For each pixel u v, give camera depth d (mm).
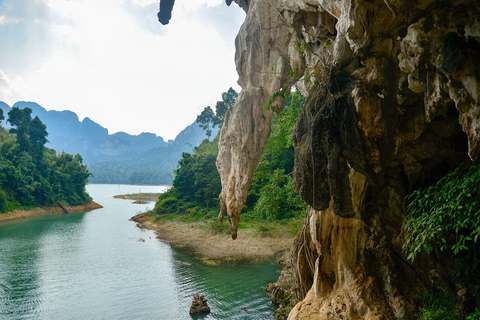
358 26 7812
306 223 13609
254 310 19688
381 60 8258
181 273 28500
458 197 7422
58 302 22062
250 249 35625
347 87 8891
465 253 9070
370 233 10789
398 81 8555
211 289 24078
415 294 9648
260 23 14906
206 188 61719
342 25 8523
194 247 39000
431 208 8461
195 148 95000
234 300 21578
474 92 6457
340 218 10852
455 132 9695
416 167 10359
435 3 6809
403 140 9391
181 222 54375
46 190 75688
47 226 55469
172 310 20375
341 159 8883
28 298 22828
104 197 130000
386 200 10672
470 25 6359
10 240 42938
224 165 15758
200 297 20594
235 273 28000
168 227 52500
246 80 16094
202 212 57656
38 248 38344
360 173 9266
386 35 8047
